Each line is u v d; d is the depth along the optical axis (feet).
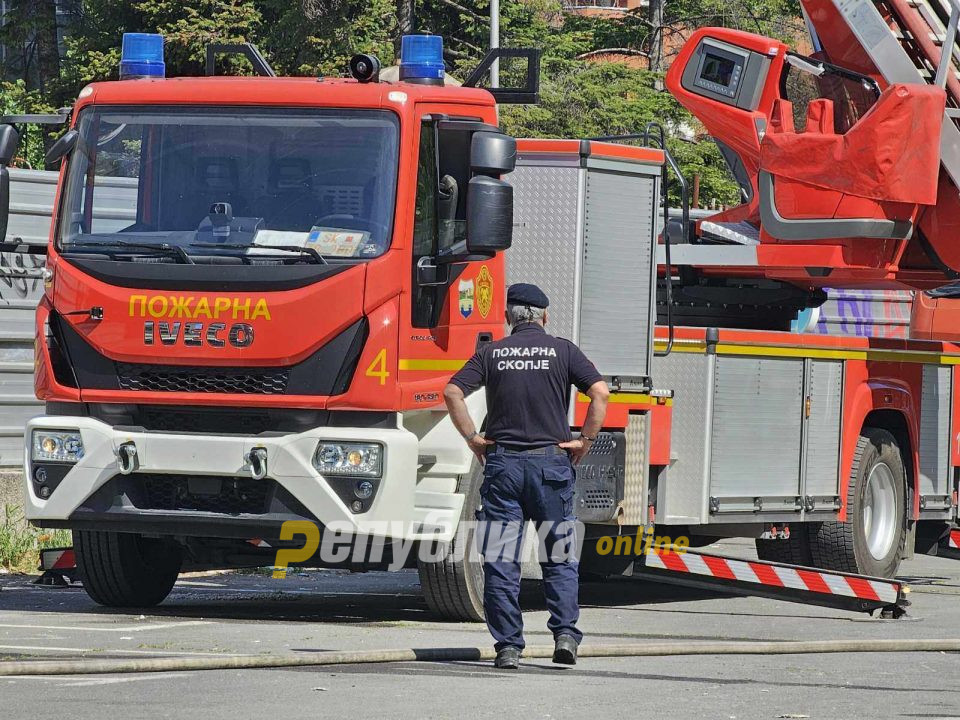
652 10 424.87
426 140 95.09
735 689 75.66
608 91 379.96
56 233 96.84
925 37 129.90
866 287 138.31
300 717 64.49
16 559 128.98
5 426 142.31
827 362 130.00
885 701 73.82
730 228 133.90
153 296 93.56
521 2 391.65
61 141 96.99
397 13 362.33
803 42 146.41
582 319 106.63
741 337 121.08
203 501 94.43
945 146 128.26
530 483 80.38
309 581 130.00
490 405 81.76
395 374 92.12
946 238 130.41
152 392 93.97
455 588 98.48
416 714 65.98
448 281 95.91
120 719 62.95
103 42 350.02
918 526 147.54
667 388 117.60
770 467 124.67
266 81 96.37
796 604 122.31
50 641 85.46
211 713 64.75
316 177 93.86
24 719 62.64
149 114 96.63
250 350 92.02
